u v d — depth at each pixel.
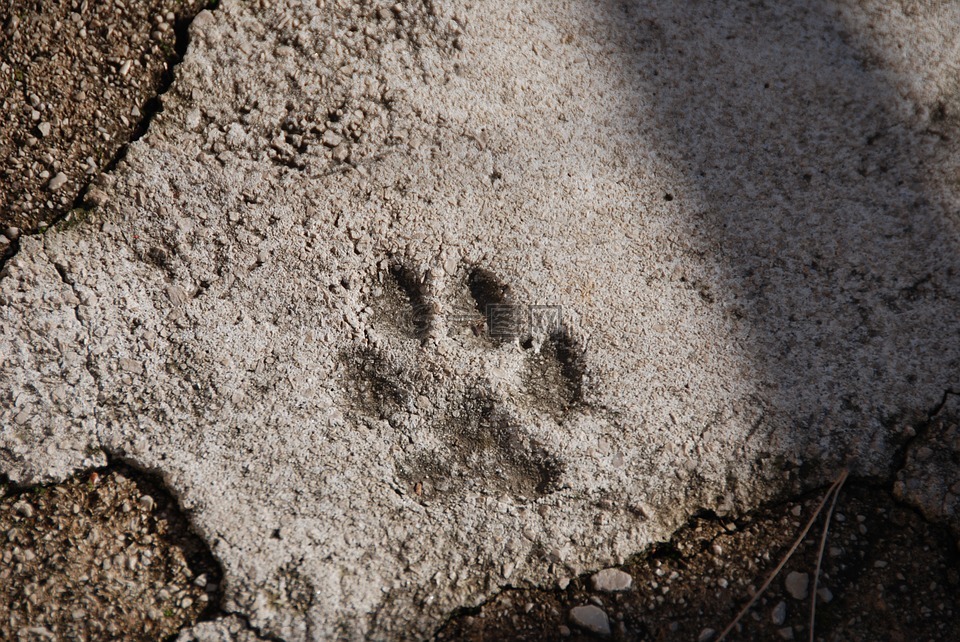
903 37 0.78
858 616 0.74
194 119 0.76
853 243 0.77
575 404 0.76
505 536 0.75
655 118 0.77
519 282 0.76
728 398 0.76
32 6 0.76
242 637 0.74
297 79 0.76
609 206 0.77
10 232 0.75
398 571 0.74
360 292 0.76
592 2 0.78
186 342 0.75
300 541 0.74
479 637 0.74
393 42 0.77
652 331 0.76
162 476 0.75
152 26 0.76
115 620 0.74
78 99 0.76
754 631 0.74
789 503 0.75
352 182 0.76
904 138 0.78
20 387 0.75
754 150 0.77
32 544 0.74
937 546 0.75
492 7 0.77
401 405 0.75
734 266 0.77
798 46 0.78
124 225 0.76
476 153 0.76
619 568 0.75
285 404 0.75
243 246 0.76
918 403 0.76
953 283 0.77
